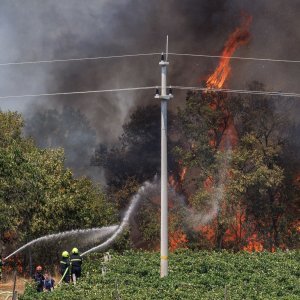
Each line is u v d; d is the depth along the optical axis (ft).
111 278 271.08
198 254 334.44
